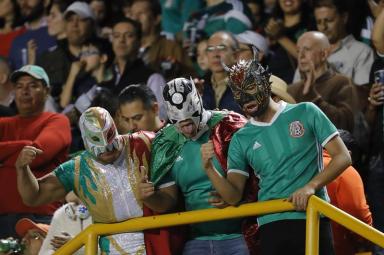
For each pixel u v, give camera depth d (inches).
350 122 880.9
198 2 1113.4
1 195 861.2
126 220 659.4
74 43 1146.0
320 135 618.2
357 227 583.8
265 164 624.4
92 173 668.7
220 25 1072.8
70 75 1113.4
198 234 664.4
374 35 901.2
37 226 787.4
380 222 833.5
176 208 671.8
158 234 664.4
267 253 620.1
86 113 658.8
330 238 620.1
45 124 893.2
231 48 943.7
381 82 871.7
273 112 631.8
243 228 671.8
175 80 652.1
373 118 874.8
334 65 965.8
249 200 644.1
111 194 663.1
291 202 602.9
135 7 1106.7
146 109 788.0
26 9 1222.3
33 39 1202.0
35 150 660.1
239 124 660.1
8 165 863.1
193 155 657.6
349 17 978.7
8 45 1222.3
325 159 697.0
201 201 654.5
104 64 1107.3
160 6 1115.9
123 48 1069.1
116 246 666.8
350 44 971.3
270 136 625.9
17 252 782.5
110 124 657.0
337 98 895.1
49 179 674.8
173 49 1092.5
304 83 910.4
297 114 625.9
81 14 1141.1
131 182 665.0
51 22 1192.8
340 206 698.2
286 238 612.7
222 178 625.9
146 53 1095.6
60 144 870.4
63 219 753.6
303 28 1007.0
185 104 643.5
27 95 896.3
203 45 1032.2
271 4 1072.2
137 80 1048.8
